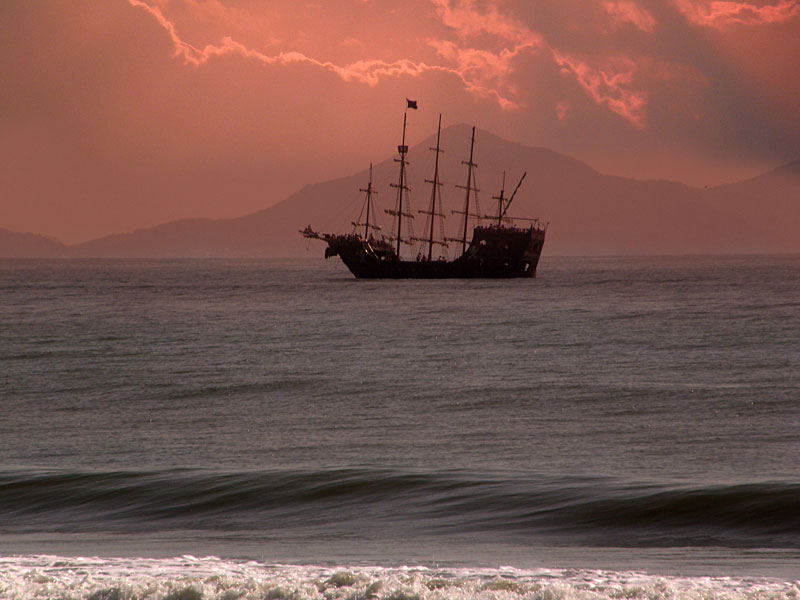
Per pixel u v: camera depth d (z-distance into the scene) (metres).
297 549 88.69
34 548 91.75
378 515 108.44
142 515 112.94
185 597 59.53
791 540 91.38
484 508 109.06
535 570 72.25
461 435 190.50
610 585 64.50
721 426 197.00
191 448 180.88
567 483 118.88
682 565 77.62
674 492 108.69
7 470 139.25
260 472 131.25
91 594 60.75
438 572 71.25
